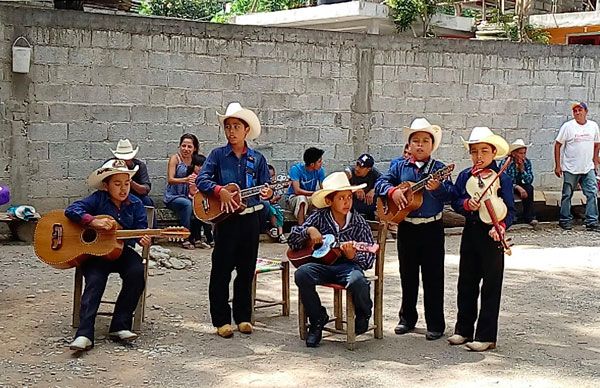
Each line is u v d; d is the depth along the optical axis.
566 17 17.05
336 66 11.86
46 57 10.23
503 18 16.38
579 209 13.20
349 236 6.29
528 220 12.36
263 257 9.71
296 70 11.62
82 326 6.01
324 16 15.76
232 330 6.50
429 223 6.39
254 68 11.38
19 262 8.95
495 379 5.61
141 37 10.69
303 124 11.75
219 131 11.25
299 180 10.77
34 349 6.03
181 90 10.98
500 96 13.02
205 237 10.45
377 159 12.26
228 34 11.18
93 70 10.48
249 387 5.36
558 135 12.44
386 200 6.43
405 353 6.15
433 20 16.05
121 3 13.98
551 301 7.96
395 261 9.70
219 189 6.25
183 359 5.90
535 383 5.54
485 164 6.18
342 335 6.59
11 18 10.02
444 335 6.64
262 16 16.92
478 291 6.39
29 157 10.27
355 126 12.06
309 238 6.20
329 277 6.22
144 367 5.71
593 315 7.47
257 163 6.59
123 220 6.37
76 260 6.08
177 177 10.31
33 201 10.34
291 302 7.64
